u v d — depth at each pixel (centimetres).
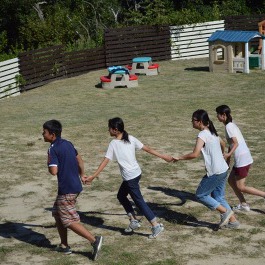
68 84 2827
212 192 1007
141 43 3356
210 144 962
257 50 3080
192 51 3538
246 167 1053
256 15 3688
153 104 2244
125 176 959
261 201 1143
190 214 1083
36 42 3681
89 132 1805
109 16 4144
